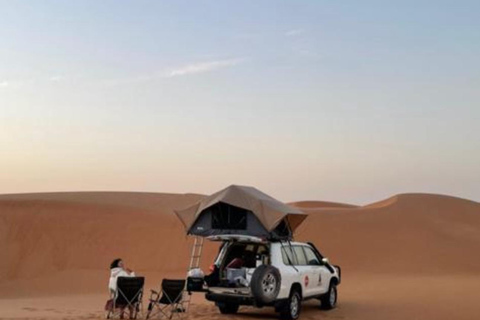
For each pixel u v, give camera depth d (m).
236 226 15.95
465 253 42.22
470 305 19.95
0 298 26.16
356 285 29.06
